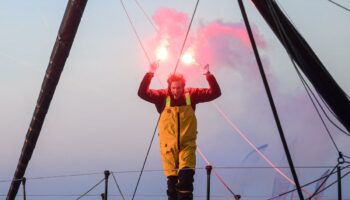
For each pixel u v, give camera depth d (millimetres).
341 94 9242
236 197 9812
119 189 11500
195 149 8922
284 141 7223
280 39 9398
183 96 9039
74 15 10781
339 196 8977
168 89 9109
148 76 9102
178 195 8609
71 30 11148
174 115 8906
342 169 9250
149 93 9148
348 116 9344
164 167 8953
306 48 9062
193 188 8688
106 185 11203
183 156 8742
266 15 9180
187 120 8906
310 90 9336
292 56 9086
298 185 7223
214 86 8984
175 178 8867
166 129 8930
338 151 9375
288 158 7227
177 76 8969
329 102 9312
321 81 9164
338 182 9055
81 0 10461
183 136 8836
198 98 9070
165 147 8922
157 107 9203
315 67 9062
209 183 9070
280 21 9008
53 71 12234
